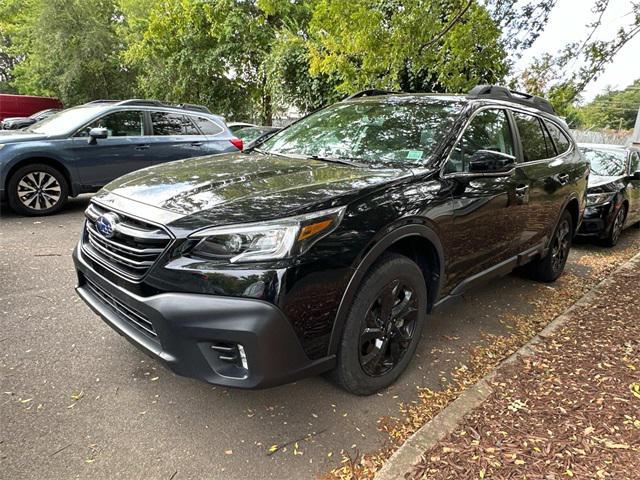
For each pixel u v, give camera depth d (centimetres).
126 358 293
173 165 308
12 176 624
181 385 269
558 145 450
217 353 211
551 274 482
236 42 1608
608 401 262
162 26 1686
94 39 2031
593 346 330
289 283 206
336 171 276
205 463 212
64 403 247
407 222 254
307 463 215
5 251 491
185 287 207
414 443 223
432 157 291
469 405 255
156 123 729
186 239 208
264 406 255
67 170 655
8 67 3084
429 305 300
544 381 283
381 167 288
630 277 496
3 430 224
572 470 207
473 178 300
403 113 341
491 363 316
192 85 1789
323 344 226
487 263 344
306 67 1233
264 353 204
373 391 268
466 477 202
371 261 237
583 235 662
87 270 257
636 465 211
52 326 329
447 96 354
